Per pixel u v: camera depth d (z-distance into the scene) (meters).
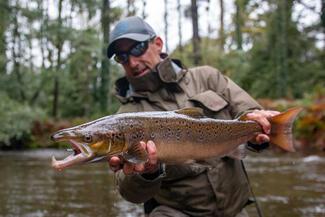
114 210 7.83
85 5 31.47
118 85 3.95
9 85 29.86
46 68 30.94
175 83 3.69
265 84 31.77
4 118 23.95
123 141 2.73
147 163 2.88
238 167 3.65
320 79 30.44
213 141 3.16
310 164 13.58
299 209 7.59
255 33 42.97
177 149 3.00
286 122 3.27
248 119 3.30
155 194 3.33
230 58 35.09
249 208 7.71
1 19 27.22
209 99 3.68
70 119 29.95
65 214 7.60
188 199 3.53
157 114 2.94
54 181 11.28
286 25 30.83
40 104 34.16
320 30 29.42
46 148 25.19
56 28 29.84
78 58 32.28
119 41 3.69
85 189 9.99
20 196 9.20
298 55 31.56
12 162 16.81
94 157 2.64
